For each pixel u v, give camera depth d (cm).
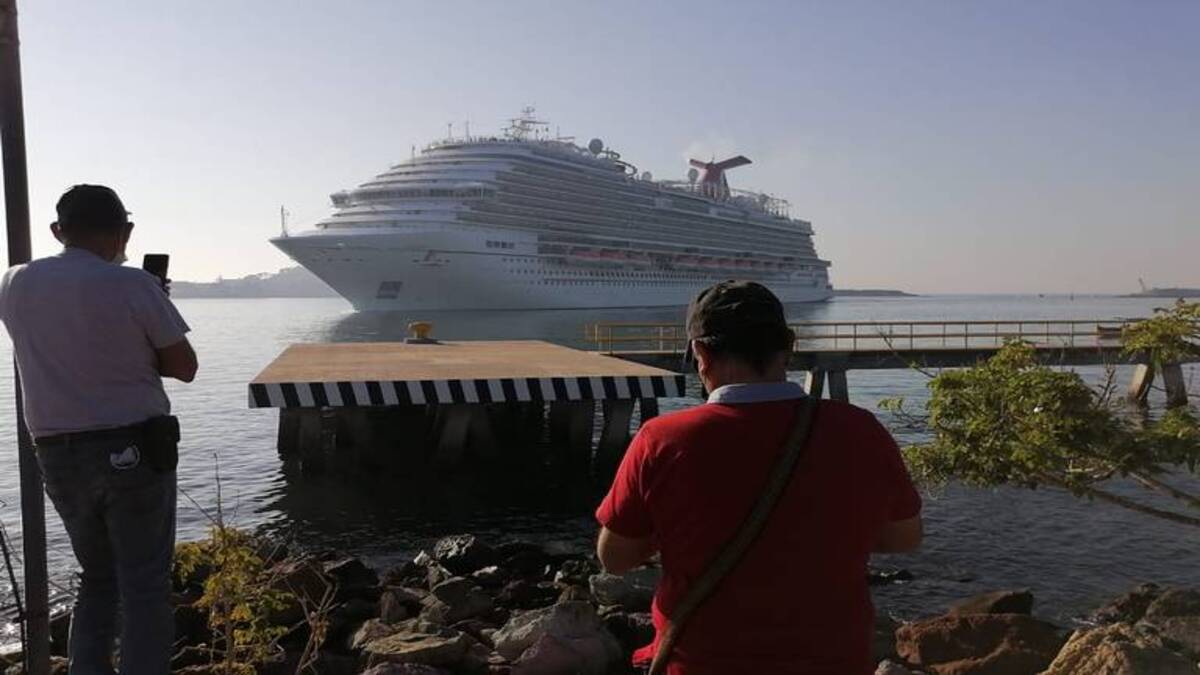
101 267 280
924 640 623
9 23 275
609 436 1594
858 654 177
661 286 10231
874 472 183
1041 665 566
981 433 525
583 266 9306
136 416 280
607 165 9862
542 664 554
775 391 188
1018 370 530
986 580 922
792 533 173
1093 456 510
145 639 281
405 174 8794
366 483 1514
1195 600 688
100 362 274
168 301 291
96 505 280
